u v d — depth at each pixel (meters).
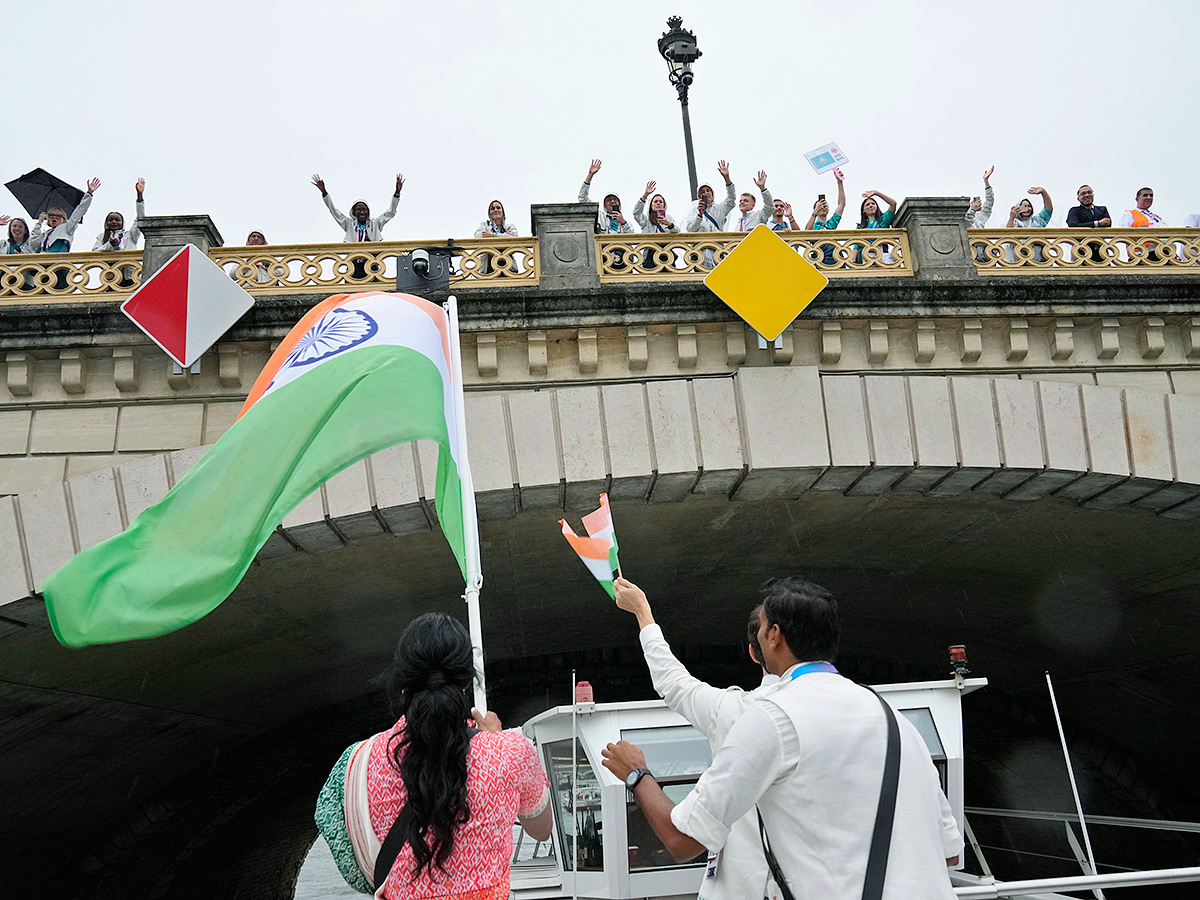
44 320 10.51
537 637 18.14
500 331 10.88
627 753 3.17
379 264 10.98
